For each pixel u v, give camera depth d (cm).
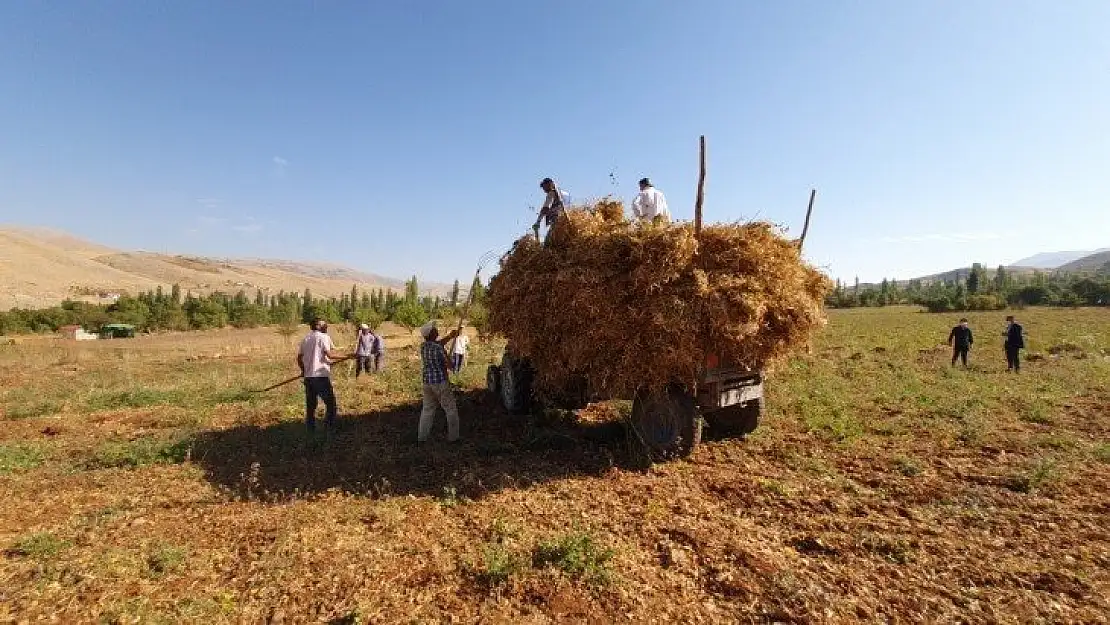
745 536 456
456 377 1236
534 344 717
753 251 623
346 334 3291
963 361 1524
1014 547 437
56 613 351
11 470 630
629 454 676
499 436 775
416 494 554
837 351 1995
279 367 1762
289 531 462
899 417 850
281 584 384
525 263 743
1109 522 478
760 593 373
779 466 638
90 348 2942
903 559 418
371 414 917
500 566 388
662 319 588
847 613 349
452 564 409
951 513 500
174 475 618
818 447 708
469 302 870
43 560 416
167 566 405
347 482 590
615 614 348
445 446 718
